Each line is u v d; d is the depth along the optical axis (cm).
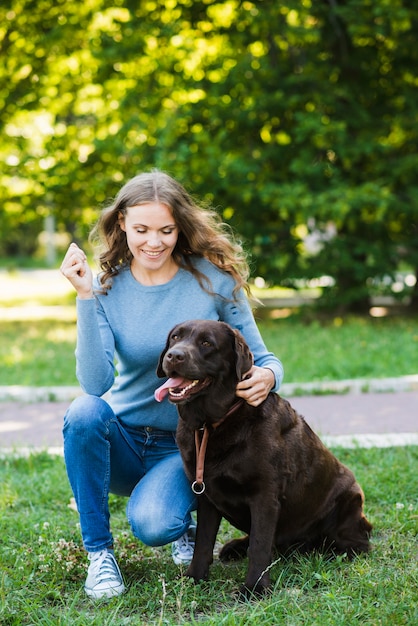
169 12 1347
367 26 1234
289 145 1319
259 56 1323
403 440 593
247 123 1302
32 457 573
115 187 1370
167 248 357
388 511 445
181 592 314
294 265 1346
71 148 1453
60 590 343
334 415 712
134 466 371
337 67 1330
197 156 1269
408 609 300
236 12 1300
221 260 374
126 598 328
